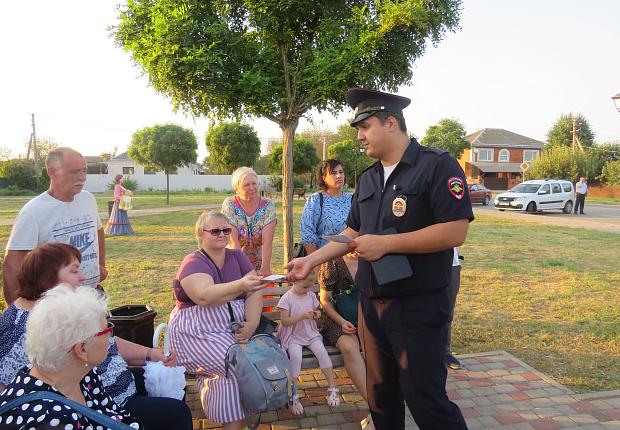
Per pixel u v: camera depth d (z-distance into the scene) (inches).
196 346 109.8
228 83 163.3
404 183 90.2
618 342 185.3
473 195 1087.6
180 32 150.7
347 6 176.7
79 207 121.0
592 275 315.9
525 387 147.3
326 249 100.3
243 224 160.7
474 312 229.0
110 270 327.6
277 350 111.3
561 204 883.4
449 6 161.2
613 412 131.9
